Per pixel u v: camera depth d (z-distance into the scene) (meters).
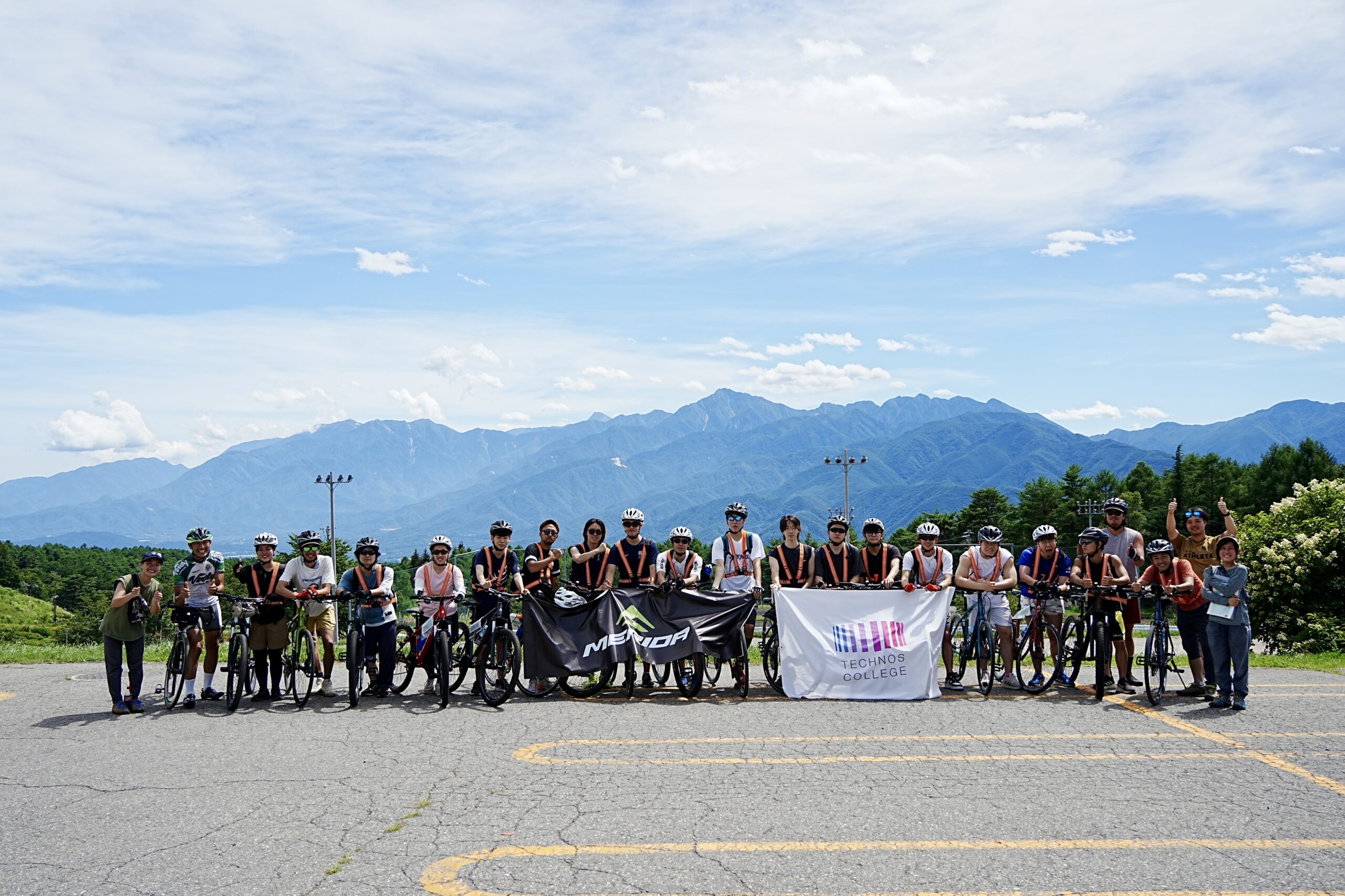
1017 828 6.52
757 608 12.15
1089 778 7.77
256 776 7.96
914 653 11.64
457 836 6.38
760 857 5.96
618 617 11.81
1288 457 88.31
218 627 11.85
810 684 11.63
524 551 12.96
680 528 12.54
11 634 115.19
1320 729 9.68
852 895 5.39
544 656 11.70
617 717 10.38
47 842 6.31
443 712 10.77
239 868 5.82
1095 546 11.45
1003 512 129.38
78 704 11.64
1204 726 9.83
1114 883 5.56
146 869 5.80
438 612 11.65
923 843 6.21
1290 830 6.48
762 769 8.09
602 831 6.46
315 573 11.95
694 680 11.71
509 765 8.24
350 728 9.88
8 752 8.95
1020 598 12.09
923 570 12.12
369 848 6.16
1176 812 6.86
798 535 12.49
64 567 179.50
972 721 10.12
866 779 7.74
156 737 9.59
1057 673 11.77
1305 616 22.95
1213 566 11.40
